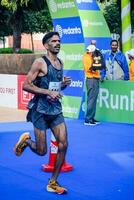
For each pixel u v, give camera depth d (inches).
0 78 652.7
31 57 848.9
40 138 239.3
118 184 264.2
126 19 605.9
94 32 532.7
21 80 613.3
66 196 241.4
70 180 272.5
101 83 510.9
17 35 1035.9
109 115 510.0
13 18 1024.9
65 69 544.7
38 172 292.0
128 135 427.5
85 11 528.1
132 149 363.6
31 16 1302.9
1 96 655.8
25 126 482.9
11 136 426.6
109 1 1013.8
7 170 297.6
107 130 454.3
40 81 235.1
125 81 491.5
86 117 489.1
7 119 531.8
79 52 527.8
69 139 405.7
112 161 322.0
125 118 496.7
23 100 614.2
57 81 236.5
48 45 235.1
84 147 370.6
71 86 541.6
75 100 538.6
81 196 241.1
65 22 540.1
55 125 239.6
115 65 513.0
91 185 262.2
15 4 933.8
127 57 544.4
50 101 237.0
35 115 238.5
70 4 530.0
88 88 479.8
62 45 546.6
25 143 253.0
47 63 234.2
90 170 296.5
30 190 252.7
